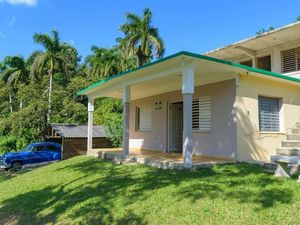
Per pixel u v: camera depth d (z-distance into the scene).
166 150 14.24
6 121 28.45
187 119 8.81
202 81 11.40
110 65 37.16
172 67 9.51
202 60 8.61
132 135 17.19
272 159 7.75
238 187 6.49
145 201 6.18
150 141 15.54
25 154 19.67
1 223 6.79
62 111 28.00
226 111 10.77
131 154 12.59
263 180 7.12
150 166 9.97
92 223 5.72
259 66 14.99
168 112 14.45
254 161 10.16
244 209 5.24
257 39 13.32
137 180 7.93
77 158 14.27
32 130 28.16
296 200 5.53
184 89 8.86
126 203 6.25
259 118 11.22
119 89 13.59
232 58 16.44
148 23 32.94
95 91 15.19
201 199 5.88
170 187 6.85
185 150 8.81
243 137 10.46
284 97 11.98
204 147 11.71
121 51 34.31
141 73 10.84
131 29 33.00
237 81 10.42
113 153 12.85
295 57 13.39
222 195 5.99
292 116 12.16
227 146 10.63
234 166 9.11
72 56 36.25
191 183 7.00
